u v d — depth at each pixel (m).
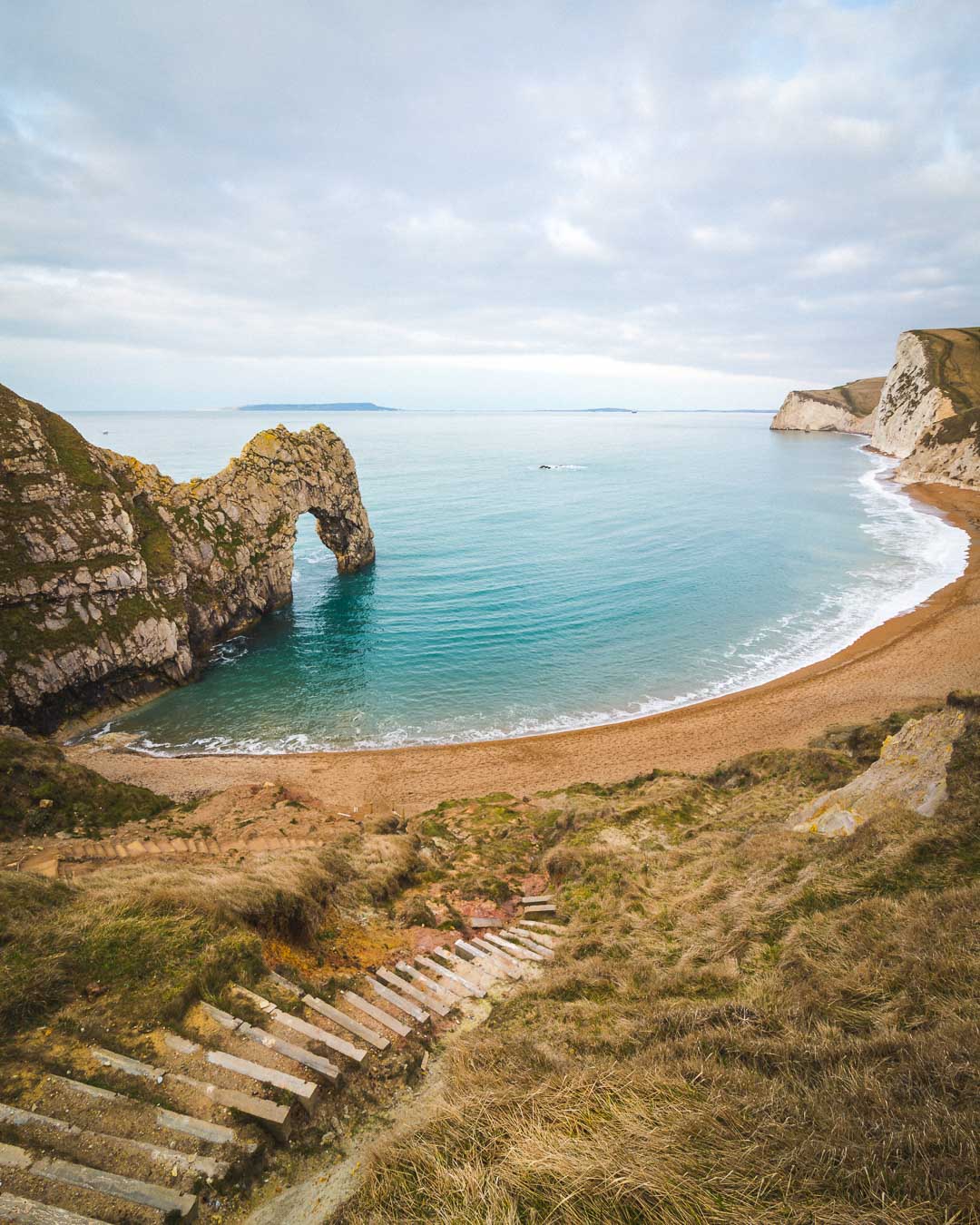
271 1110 5.97
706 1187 4.44
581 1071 6.13
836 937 8.58
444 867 16.91
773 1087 5.48
